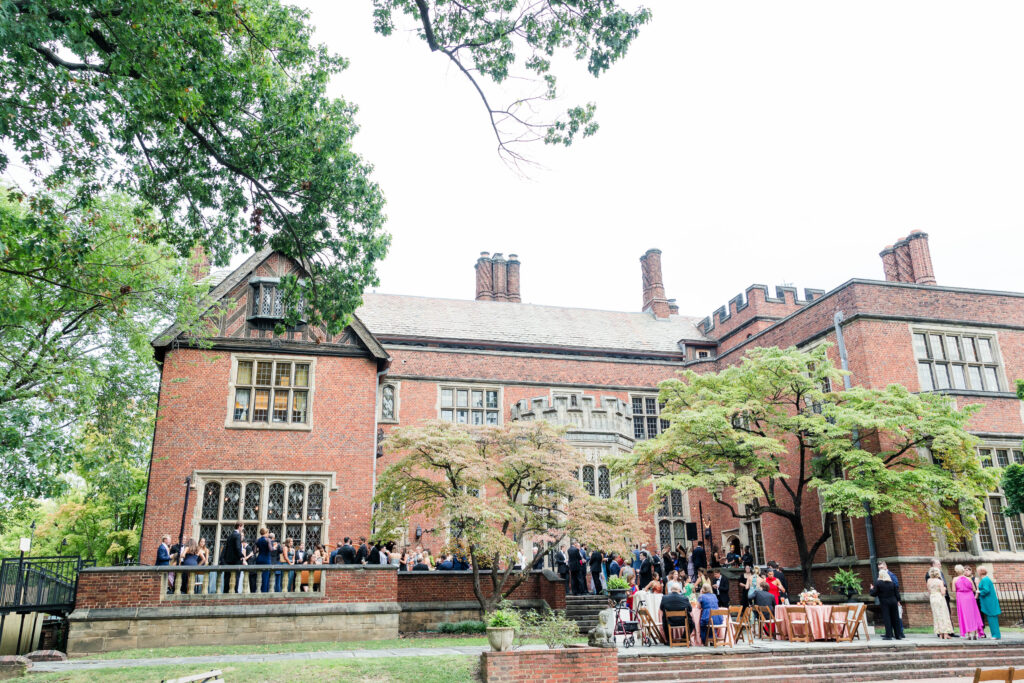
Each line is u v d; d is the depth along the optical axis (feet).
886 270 97.76
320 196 45.37
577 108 40.34
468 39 38.91
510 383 88.17
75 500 100.58
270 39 40.83
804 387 62.90
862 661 41.96
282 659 37.83
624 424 81.76
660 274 114.42
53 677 33.09
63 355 57.52
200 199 44.75
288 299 48.70
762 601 49.52
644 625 46.50
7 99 32.94
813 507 71.61
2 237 38.99
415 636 51.39
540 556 58.49
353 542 62.44
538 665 34.24
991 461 66.18
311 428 64.23
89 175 40.68
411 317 93.71
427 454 54.70
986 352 71.51
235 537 50.14
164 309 61.00
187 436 61.57
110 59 34.14
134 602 45.62
